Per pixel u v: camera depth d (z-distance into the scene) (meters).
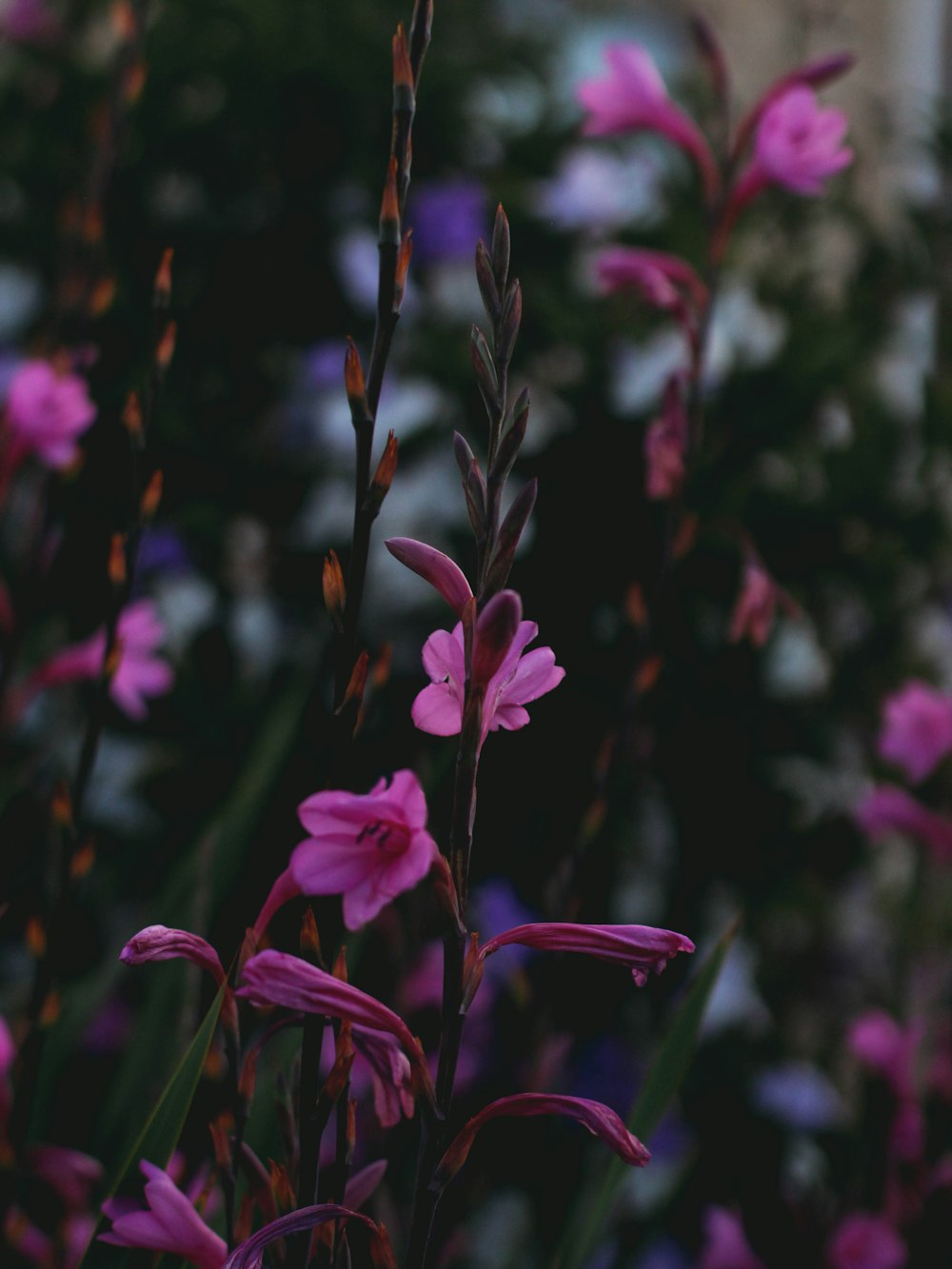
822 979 3.07
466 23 3.20
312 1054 1.07
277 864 1.75
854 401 2.90
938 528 2.82
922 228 3.08
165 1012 1.56
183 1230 1.11
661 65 4.09
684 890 2.71
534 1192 2.14
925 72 4.09
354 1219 1.09
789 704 2.81
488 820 2.54
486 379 1.06
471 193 2.90
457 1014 1.05
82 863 1.27
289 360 2.99
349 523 2.89
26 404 1.64
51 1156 1.36
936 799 2.74
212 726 2.59
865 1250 1.89
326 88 2.91
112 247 2.78
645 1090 1.35
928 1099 1.98
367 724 1.20
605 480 2.63
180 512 2.78
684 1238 2.31
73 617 2.29
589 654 2.59
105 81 2.92
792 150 1.69
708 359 2.76
